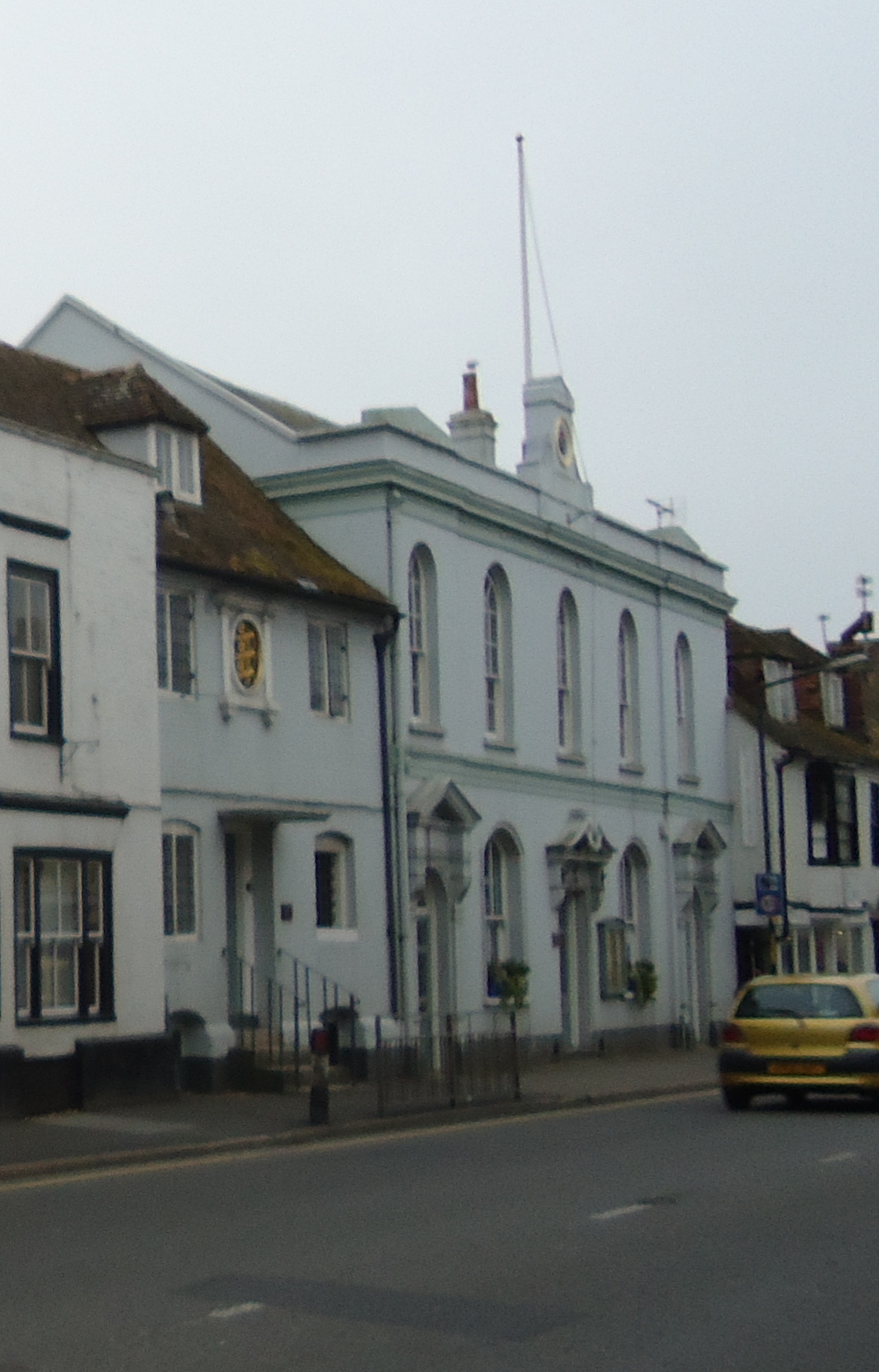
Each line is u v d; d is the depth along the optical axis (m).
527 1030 32.88
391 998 28.58
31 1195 14.43
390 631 29.19
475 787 31.70
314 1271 10.59
